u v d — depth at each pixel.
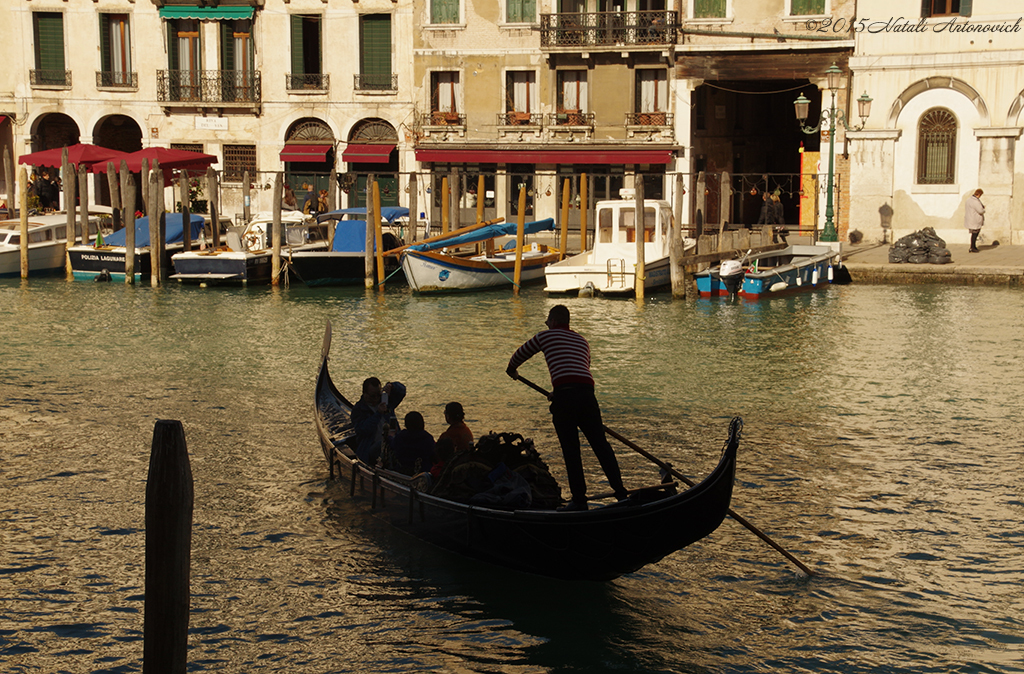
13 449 12.33
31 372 16.80
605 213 26.02
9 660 7.50
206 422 13.63
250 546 9.53
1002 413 14.00
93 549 9.41
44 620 8.10
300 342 19.78
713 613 8.30
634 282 25.58
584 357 8.55
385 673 7.44
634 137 35.66
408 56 37.81
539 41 36.34
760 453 12.20
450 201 37.88
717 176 36.88
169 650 5.69
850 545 9.50
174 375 16.64
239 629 8.02
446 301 25.50
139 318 22.64
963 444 12.56
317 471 11.59
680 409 14.36
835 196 32.53
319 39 38.53
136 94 39.47
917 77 31.08
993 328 20.42
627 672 7.45
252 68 39.03
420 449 10.23
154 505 5.60
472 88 37.22
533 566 8.69
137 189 37.53
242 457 12.07
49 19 39.41
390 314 23.44
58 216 31.28
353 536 9.80
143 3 38.91
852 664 7.53
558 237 34.38
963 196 30.97
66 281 28.88
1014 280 25.84
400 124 38.19
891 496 10.71
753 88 37.03
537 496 8.97
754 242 30.03
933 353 18.14
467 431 10.17
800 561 9.03
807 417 13.87
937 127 31.12
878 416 13.89
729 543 9.58
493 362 17.81
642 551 8.01
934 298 24.27
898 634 7.93
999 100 30.25
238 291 27.19
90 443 12.61
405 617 8.25
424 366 17.44
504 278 27.98
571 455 8.40
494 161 36.78
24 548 9.41
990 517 10.14
